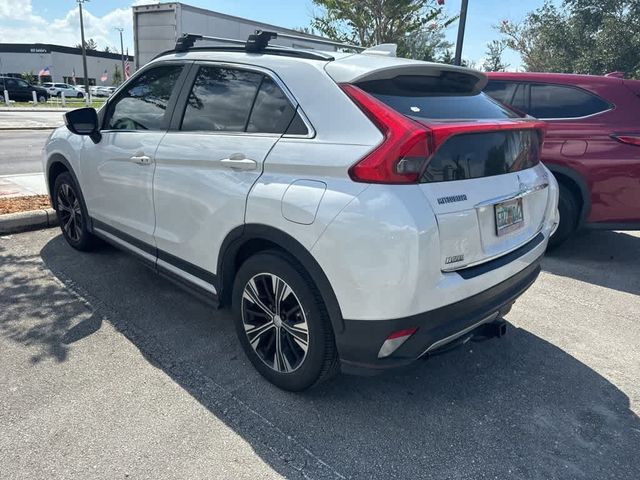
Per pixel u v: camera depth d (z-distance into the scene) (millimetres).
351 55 2865
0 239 5195
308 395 2857
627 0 22406
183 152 3139
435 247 2256
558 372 3207
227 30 13570
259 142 2736
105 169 3906
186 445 2430
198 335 3461
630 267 5160
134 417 2605
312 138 2525
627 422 2742
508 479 2316
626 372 3232
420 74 2738
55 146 4691
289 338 2758
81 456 2326
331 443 2494
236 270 3053
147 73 3734
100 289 4105
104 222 4156
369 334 2336
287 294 2660
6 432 2457
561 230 5293
